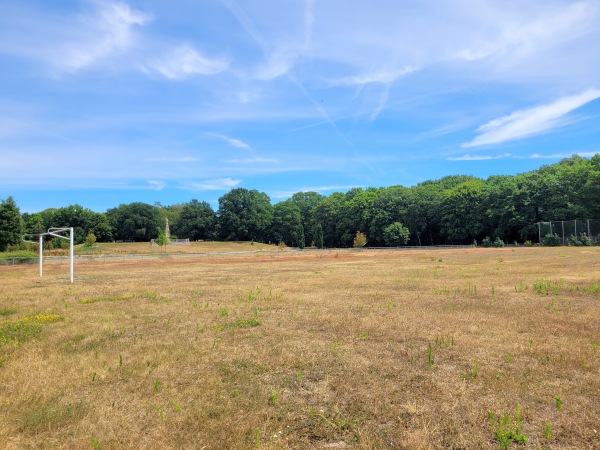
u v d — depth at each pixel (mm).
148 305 12531
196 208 112938
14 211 54938
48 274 27609
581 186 55219
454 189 76375
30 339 8438
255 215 107562
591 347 6734
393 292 13938
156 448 3982
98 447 4008
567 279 15680
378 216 82500
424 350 6891
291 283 17922
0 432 4316
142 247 80000
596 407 4590
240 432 4254
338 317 9781
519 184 65250
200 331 8758
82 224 98188
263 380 5734
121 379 5918
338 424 4391
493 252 41125
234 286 17375
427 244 83188
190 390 5395
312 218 103375
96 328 9336
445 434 4129
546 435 3982
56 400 5188
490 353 6605
